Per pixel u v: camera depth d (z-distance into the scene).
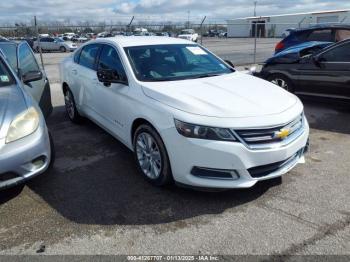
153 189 3.99
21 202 3.78
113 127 4.88
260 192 3.86
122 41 5.09
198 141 3.38
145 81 4.27
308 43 9.69
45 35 34.69
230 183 3.42
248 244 3.03
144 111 3.92
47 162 3.78
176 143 3.52
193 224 3.33
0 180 3.41
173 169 3.64
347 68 6.72
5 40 6.12
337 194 3.80
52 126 6.51
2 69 4.48
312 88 7.35
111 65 4.94
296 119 3.73
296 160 3.81
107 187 4.09
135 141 4.24
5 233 3.26
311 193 3.83
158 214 3.50
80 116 6.43
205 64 4.98
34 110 3.86
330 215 3.41
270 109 3.58
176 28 19.47
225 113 3.44
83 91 5.77
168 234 3.19
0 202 3.79
